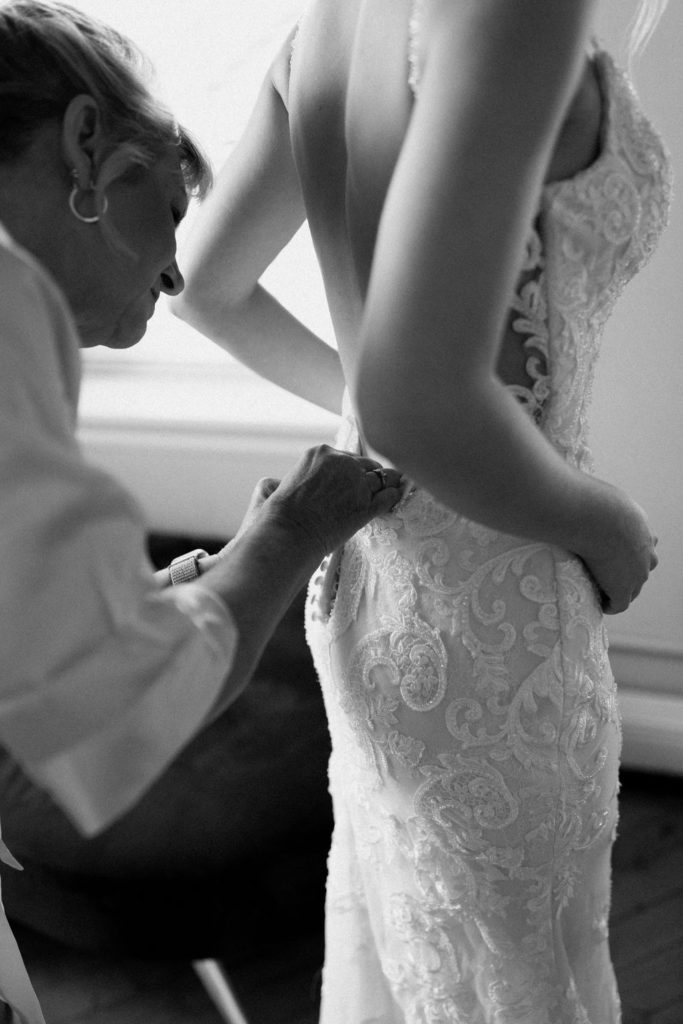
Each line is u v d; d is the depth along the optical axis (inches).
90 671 27.0
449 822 42.8
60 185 35.4
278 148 46.2
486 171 27.5
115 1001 78.2
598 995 48.3
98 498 26.9
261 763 71.9
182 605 30.2
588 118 34.4
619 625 92.7
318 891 70.1
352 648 43.4
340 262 40.0
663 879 86.4
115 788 27.8
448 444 29.8
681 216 78.9
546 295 36.1
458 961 46.1
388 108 33.9
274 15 89.3
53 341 27.2
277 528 38.0
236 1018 73.7
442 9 29.9
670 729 93.8
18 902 71.6
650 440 86.0
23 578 26.3
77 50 35.0
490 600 40.0
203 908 67.3
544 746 41.2
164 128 37.5
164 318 105.9
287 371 54.7
